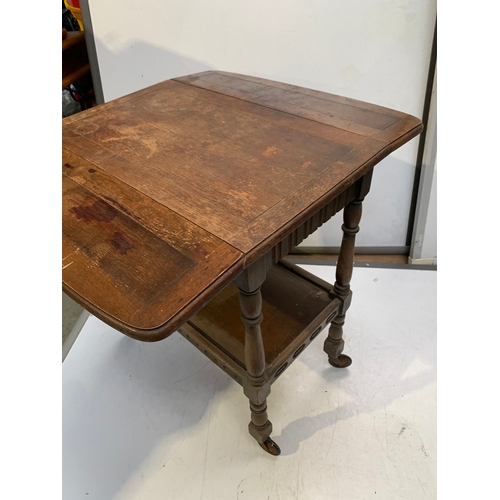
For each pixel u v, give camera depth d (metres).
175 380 1.37
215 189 0.76
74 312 1.62
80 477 1.14
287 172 0.79
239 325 1.10
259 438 1.11
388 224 1.73
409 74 1.37
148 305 0.57
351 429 1.19
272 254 0.77
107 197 0.76
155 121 0.99
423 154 1.50
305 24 1.33
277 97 1.08
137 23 1.40
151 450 1.19
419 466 1.10
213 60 1.44
